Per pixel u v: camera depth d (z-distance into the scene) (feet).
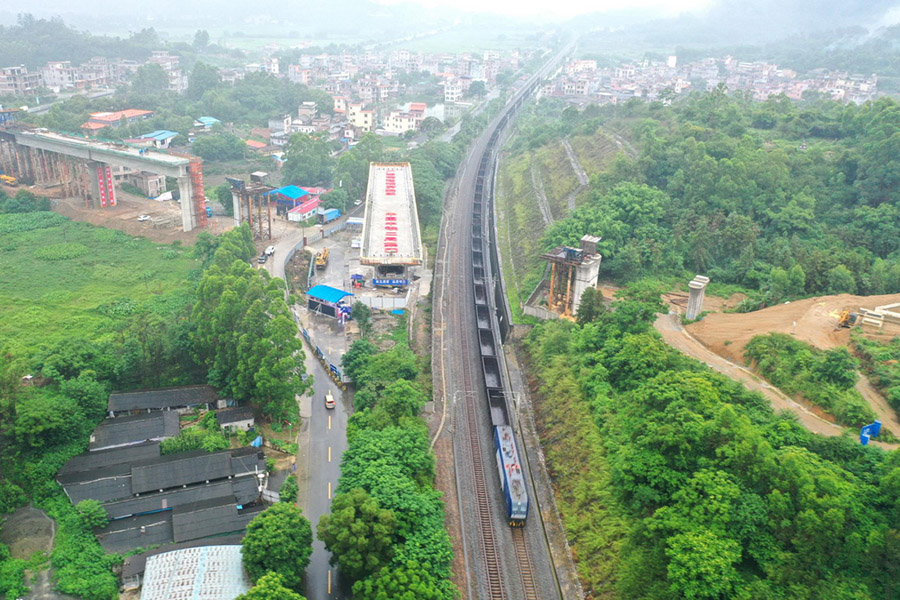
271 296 343.46
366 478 247.29
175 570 220.23
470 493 281.13
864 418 261.44
